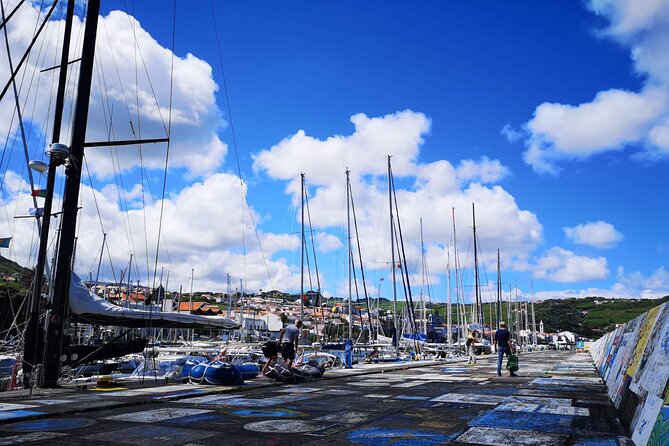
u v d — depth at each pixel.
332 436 6.17
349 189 42.44
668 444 4.31
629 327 12.93
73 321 13.24
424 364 23.59
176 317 13.75
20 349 14.31
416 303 57.84
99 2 12.74
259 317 95.88
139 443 5.73
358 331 58.62
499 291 69.69
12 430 6.45
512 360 16.30
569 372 18.88
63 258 11.61
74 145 11.98
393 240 37.66
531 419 7.46
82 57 12.38
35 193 11.80
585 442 5.82
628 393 7.76
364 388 12.17
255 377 14.33
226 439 5.97
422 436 6.17
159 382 13.02
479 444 5.73
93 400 9.03
